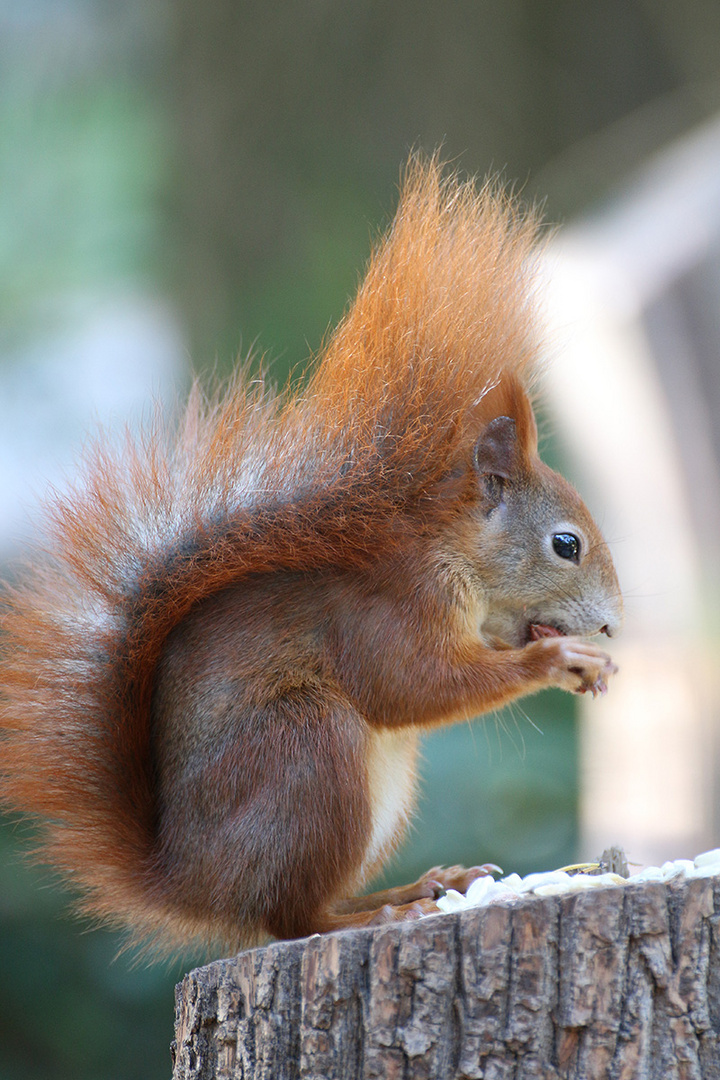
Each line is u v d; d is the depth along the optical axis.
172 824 2.70
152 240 4.10
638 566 2.96
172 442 2.75
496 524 2.74
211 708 2.70
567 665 2.71
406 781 2.74
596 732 3.04
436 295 2.73
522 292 2.75
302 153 4.13
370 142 4.22
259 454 2.72
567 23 4.49
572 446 3.00
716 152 3.01
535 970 2.61
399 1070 2.61
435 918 2.62
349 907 2.72
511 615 2.75
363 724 2.71
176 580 2.71
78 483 2.73
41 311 4.03
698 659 2.96
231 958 2.64
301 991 2.62
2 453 3.67
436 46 4.27
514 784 3.06
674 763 2.96
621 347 2.93
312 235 4.04
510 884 2.66
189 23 4.14
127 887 2.71
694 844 2.95
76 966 3.02
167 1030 3.01
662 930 2.61
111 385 3.86
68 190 4.20
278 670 2.70
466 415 2.73
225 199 4.05
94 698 2.72
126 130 4.24
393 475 2.72
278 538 2.71
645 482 2.96
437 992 2.61
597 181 4.05
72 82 4.33
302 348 3.74
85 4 4.35
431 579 2.71
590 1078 2.60
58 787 2.71
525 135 4.33
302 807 2.69
